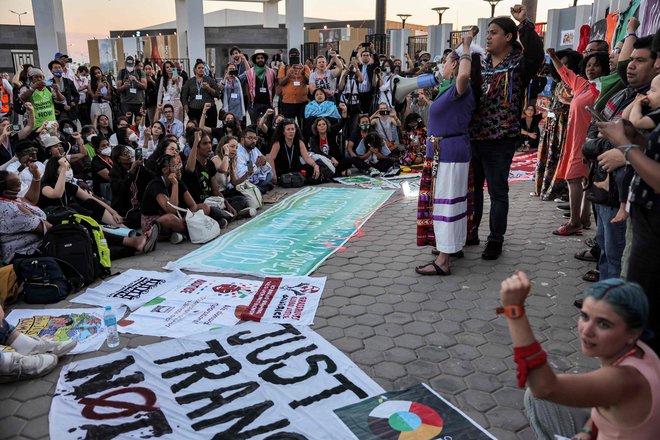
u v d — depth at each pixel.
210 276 4.77
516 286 1.62
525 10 4.56
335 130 9.56
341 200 7.75
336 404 2.87
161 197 5.75
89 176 7.87
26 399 3.01
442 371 3.22
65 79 10.91
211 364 3.27
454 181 4.48
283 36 19.16
